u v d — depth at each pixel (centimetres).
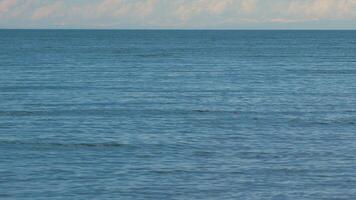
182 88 12838
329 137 7606
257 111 9719
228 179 5691
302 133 7875
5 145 7075
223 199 5122
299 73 16688
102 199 5109
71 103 10419
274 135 7738
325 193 5303
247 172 5931
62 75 15462
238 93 12056
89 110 9669
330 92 12250
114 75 15750
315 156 6575
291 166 6153
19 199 5088
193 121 8762
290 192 5316
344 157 6531
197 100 10962
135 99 11031
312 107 10175
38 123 8481
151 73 16500
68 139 7419
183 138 7525
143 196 5194
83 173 5869
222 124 8525
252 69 18088
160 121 8731
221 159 6438
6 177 5706
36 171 5931
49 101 10619
